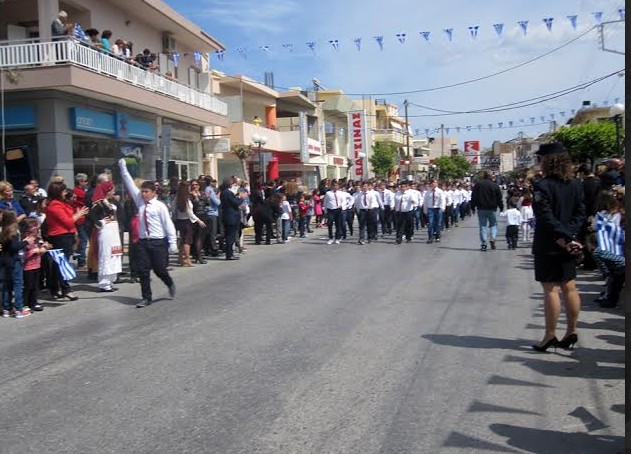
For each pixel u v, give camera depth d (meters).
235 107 33.78
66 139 18.48
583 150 38.75
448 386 5.42
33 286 9.20
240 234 16.41
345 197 19.33
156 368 6.08
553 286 6.37
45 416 4.93
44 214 10.69
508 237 16.12
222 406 5.02
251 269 13.23
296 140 39.91
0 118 18.31
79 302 9.94
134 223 11.77
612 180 11.11
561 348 6.53
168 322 8.16
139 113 22.83
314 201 26.61
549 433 4.41
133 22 24.05
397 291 10.05
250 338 7.15
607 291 8.64
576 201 6.27
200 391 5.38
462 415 4.76
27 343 7.33
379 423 4.62
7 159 17.83
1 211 8.88
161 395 5.31
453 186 25.92
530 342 6.83
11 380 5.88
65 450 4.29
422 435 4.40
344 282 11.09
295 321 7.99
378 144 63.78
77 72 17.28
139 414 4.89
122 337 7.43
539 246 6.36
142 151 23.52
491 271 12.21
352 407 4.95
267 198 19.52
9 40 17.98
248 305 9.16
